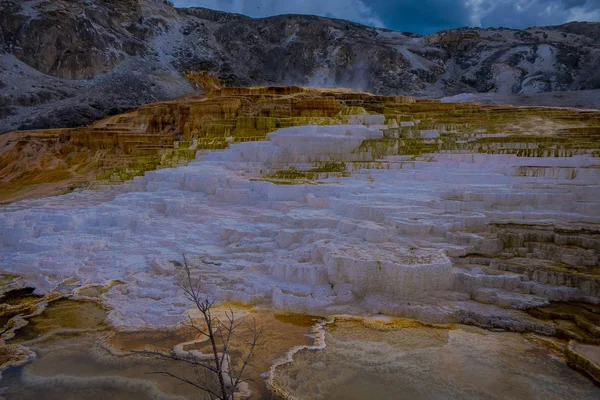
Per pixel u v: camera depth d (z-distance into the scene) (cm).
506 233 656
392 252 616
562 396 398
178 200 964
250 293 587
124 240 823
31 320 552
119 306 580
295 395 402
